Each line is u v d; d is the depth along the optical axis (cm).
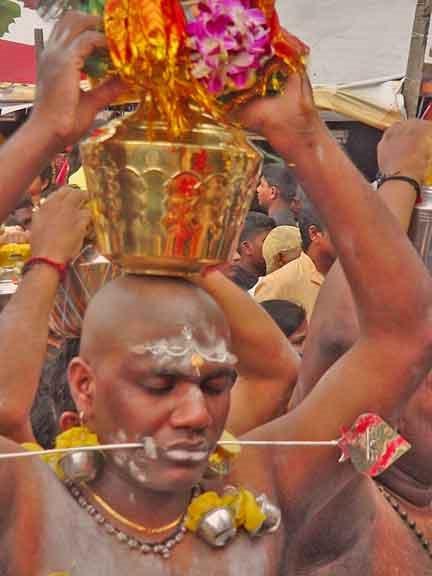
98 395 338
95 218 338
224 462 356
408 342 360
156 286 337
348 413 364
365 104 1038
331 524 397
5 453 333
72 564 334
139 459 332
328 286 440
